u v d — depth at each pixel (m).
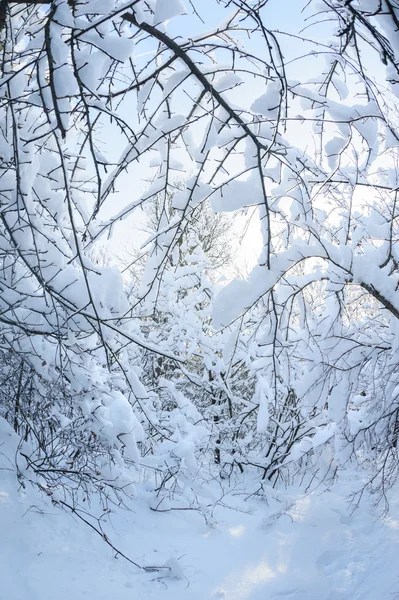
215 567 7.65
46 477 7.28
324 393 7.93
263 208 4.57
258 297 4.81
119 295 4.79
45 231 4.64
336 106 4.40
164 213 4.93
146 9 3.93
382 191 6.88
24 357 5.96
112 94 3.72
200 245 13.24
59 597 5.48
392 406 8.34
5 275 5.03
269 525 9.63
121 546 7.30
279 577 7.52
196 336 12.67
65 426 7.07
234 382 14.07
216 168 4.52
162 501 9.53
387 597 6.67
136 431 7.41
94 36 3.09
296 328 8.87
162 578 6.81
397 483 10.05
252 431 13.59
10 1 3.55
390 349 7.77
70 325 4.88
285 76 3.67
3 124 4.33
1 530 6.08
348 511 9.61
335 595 7.15
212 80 4.27
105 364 7.91
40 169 4.80
